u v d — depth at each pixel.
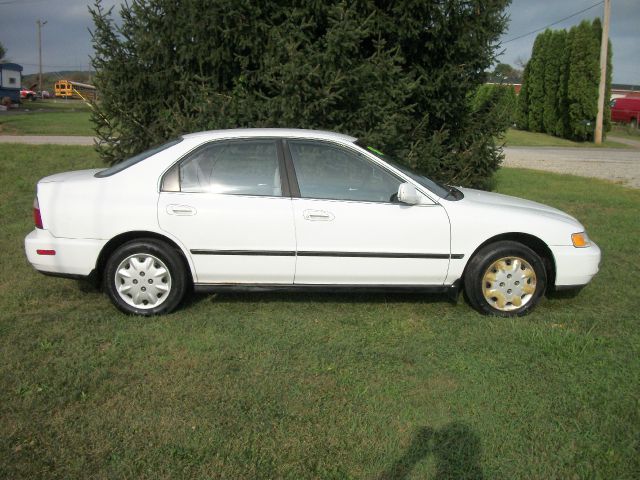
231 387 3.63
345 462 2.91
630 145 31.69
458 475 2.82
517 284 4.94
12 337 4.32
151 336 4.39
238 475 2.79
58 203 4.71
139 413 3.31
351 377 3.79
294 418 3.29
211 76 8.09
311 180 4.79
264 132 4.91
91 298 5.25
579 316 5.01
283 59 7.45
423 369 3.92
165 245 4.73
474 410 3.41
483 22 8.62
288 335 4.47
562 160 21.03
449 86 8.85
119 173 4.80
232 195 4.71
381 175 4.86
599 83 31.81
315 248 4.71
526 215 4.95
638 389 3.66
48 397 3.46
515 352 4.20
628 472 2.86
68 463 2.85
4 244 7.00
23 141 19.52
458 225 4.81
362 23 7.53
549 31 36.47
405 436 3.14
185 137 4.91
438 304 5.26
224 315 4.86
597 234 8.30
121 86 8.19
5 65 45.41
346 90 7.33
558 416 3.35
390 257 4.78
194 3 7.55
